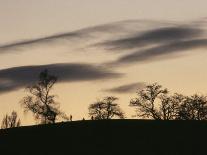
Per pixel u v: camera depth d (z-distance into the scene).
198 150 137.12
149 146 140.12
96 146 141.38
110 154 135.12
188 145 140.75
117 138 146.75
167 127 155.88
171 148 138.50
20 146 143.38
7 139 149.88
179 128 154.75
